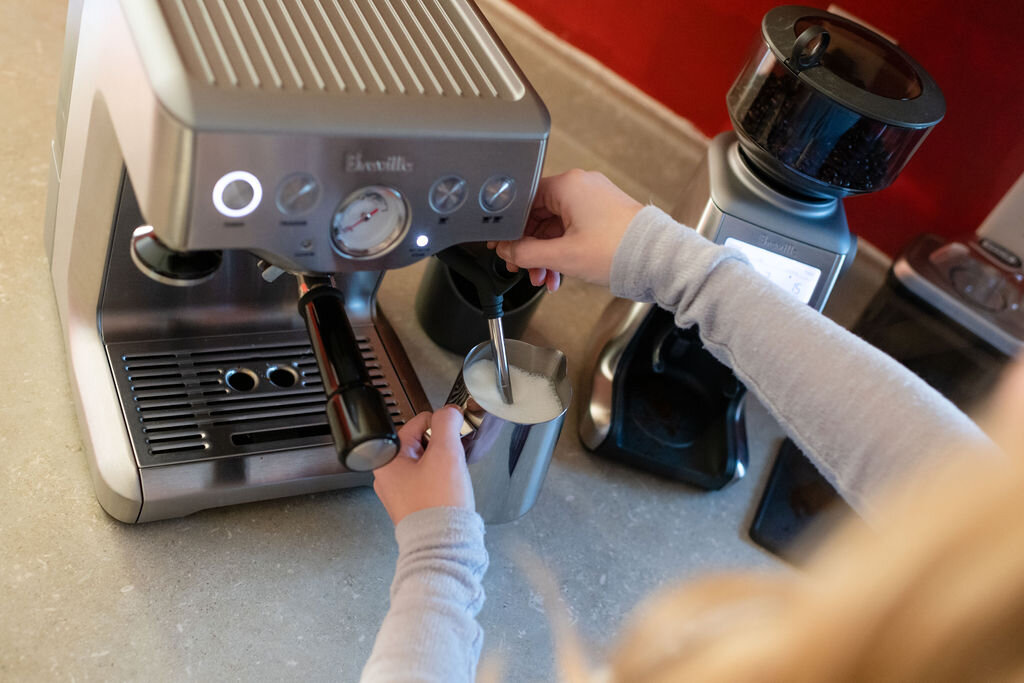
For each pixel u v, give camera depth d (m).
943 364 0.95
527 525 0.82
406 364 0.83
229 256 0.72
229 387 0.74
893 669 0.31
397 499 0.59
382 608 0.72
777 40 0.79
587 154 1.16
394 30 0.57
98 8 0.56
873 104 0.75
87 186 0.64
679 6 1.04
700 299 0.62
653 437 0.92
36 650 0.61
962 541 0.31
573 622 0.76
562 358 0.72
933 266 0.95
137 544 0.69
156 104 0.45
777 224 0.84
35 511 0.67
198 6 0.51
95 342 0.71
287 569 0.72
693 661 0.39
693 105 1.08
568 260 0.66
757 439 1.01
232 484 0.70
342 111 0.49
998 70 0.90
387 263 0.56
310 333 0.56
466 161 0.54
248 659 0.65
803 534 0.91
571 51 1.13
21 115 0.97
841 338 0.57
